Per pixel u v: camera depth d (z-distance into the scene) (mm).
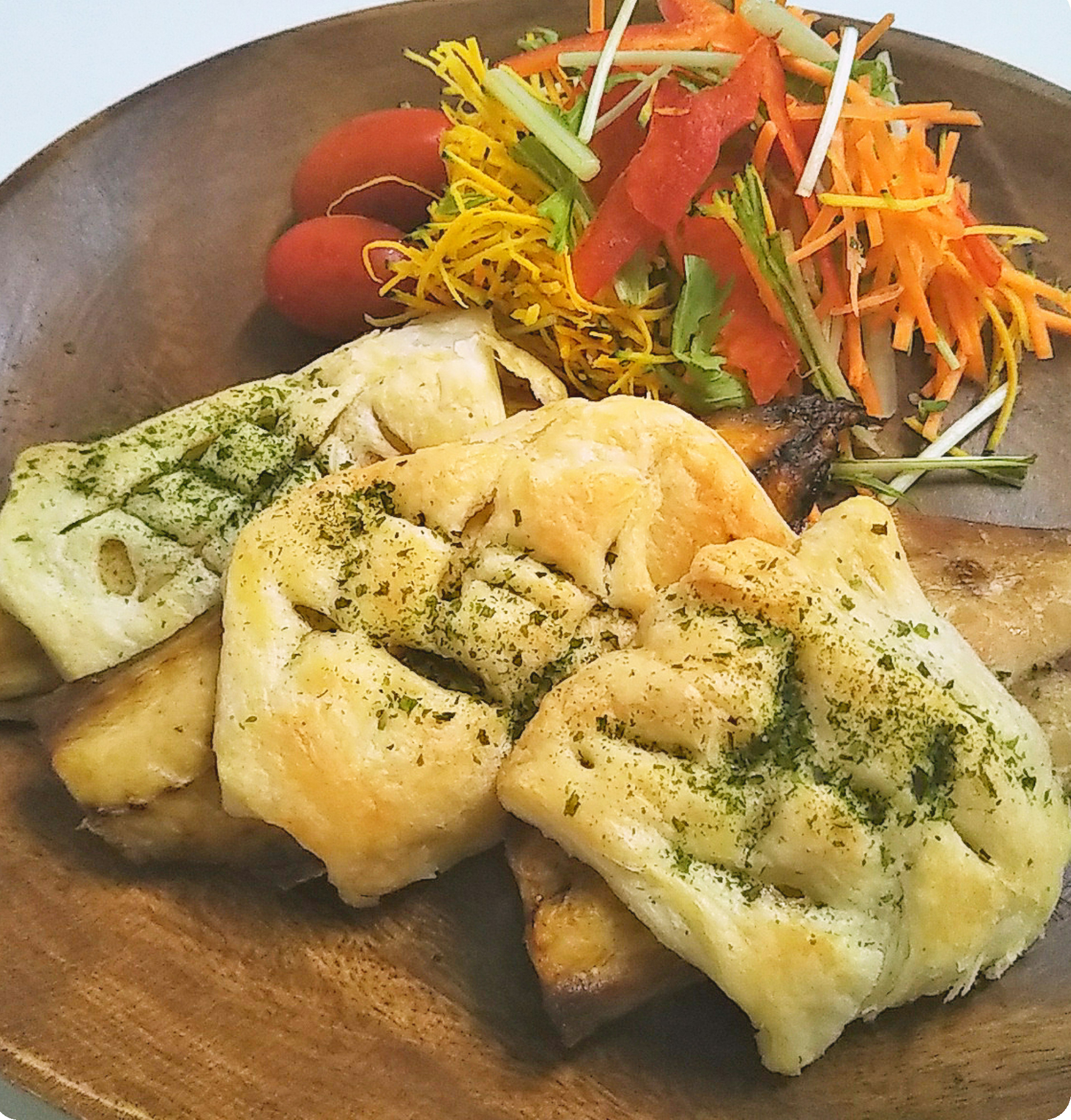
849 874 143
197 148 245
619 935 145
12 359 217
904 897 145
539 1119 149
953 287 235
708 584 155
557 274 214
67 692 174
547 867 152
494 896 168
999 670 173
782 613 152
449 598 161
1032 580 182
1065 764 171
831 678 149
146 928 163
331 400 197
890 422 233
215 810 161
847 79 224
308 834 152
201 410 199
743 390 220
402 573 159
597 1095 152
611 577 161
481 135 219
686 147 213
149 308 230
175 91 247
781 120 222
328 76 257
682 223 220
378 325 226
